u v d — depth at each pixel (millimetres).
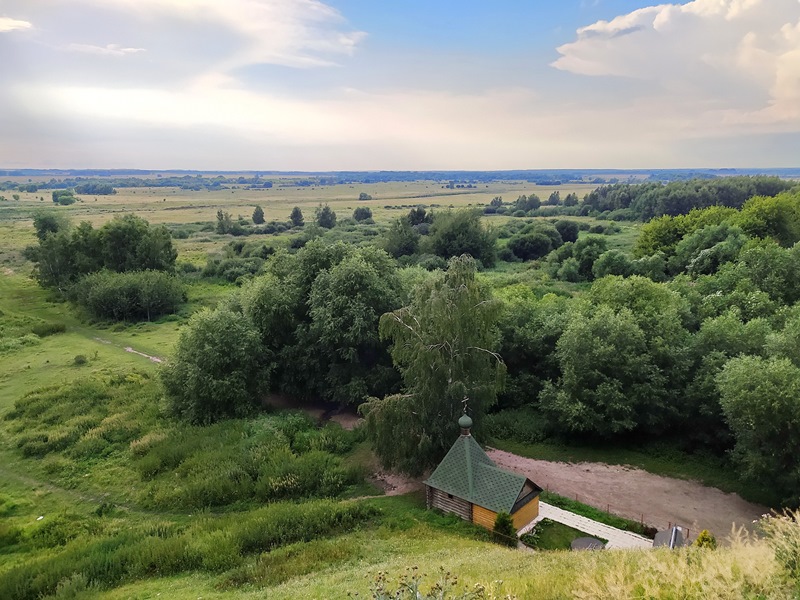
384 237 117500
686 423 35906
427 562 20312
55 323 68562
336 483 31547
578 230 134500
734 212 81688
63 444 37281
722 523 27516
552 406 36312
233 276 94250
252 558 24203
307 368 42875
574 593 12602
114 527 28422
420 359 30422
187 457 34594
